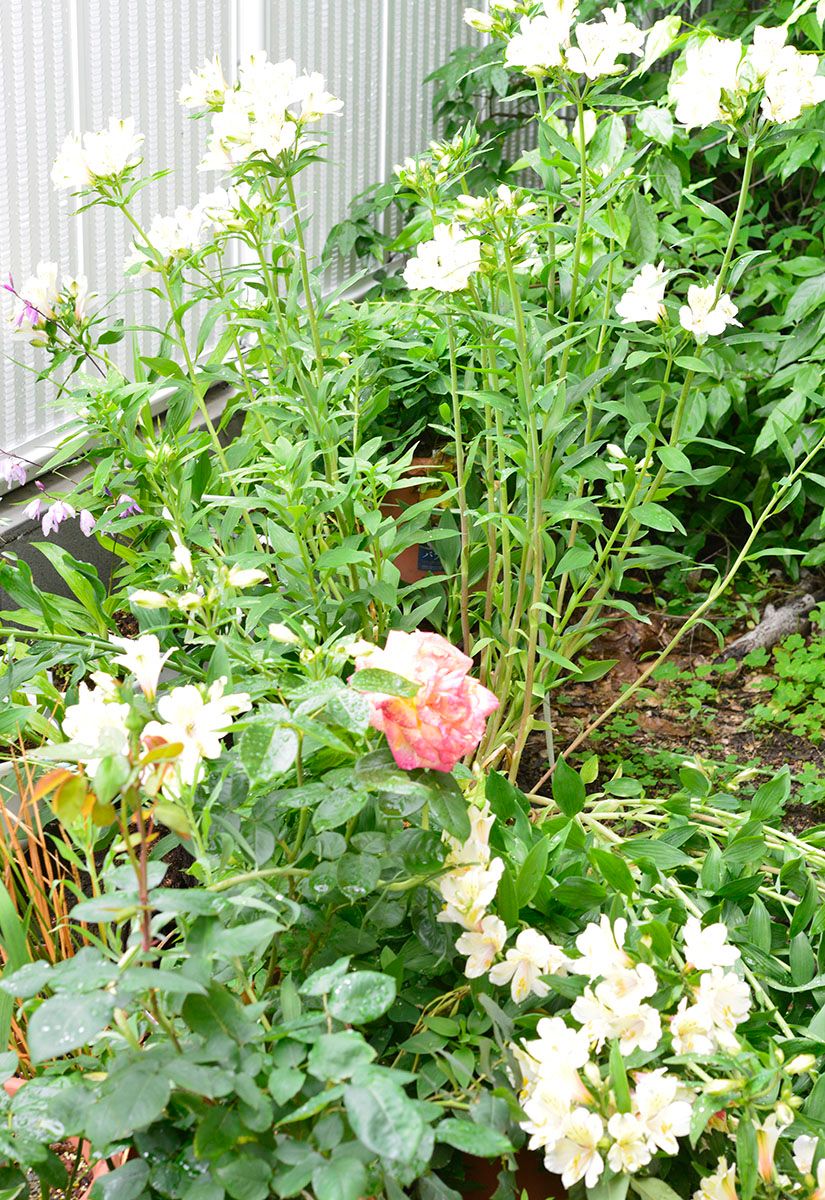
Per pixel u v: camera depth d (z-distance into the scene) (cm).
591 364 259
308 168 410
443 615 291
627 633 374
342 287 253
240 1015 115
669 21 242
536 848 155
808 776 304
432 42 480
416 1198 134
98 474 230
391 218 468
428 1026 143
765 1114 137
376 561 236
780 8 413
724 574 413
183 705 131
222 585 160
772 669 363
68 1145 155
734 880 183
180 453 235
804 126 359
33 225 296
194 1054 111
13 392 296
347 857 138
